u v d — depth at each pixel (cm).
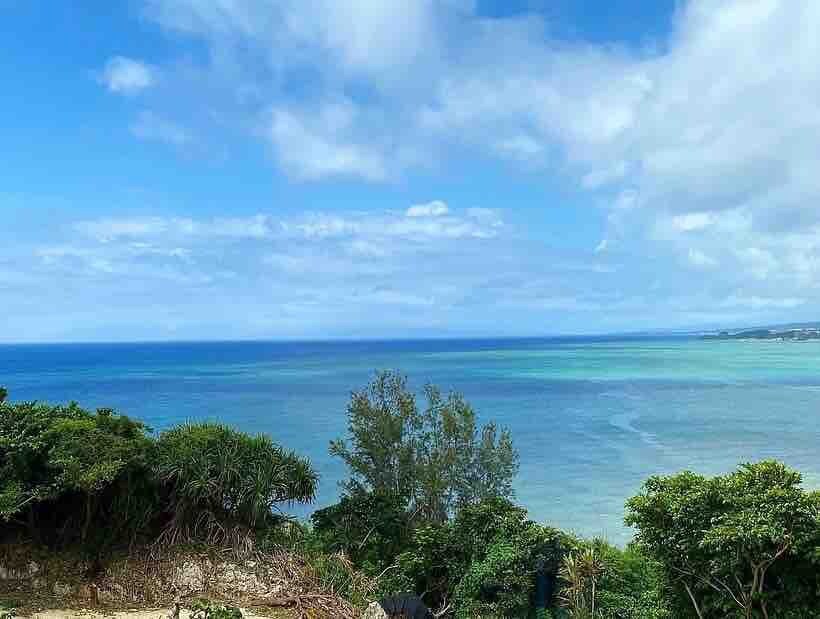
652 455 4794
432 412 2231
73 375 13562
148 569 1486
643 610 1425
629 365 16688
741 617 1166
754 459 4606
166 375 13400
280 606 1426
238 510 1647
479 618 1453
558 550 1569
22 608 1348
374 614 1344
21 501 1407
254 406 7719
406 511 2028
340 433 5559
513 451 2261
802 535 1077
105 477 1416
